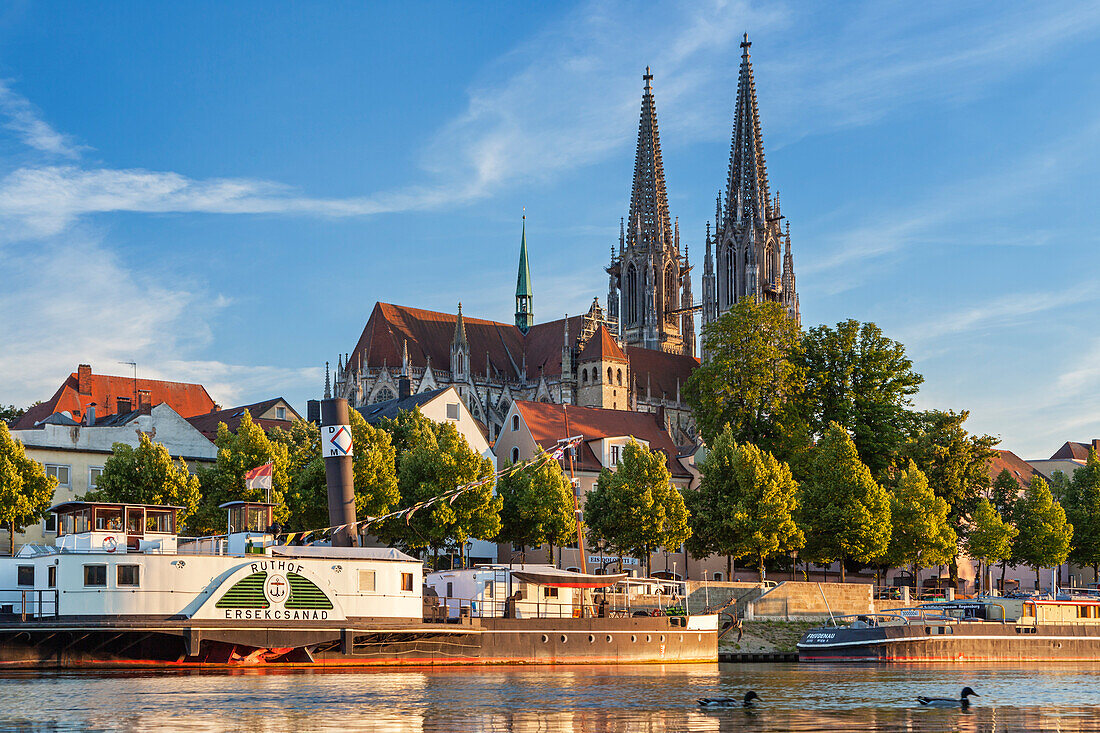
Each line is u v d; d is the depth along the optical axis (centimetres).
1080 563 13362
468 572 7569
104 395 14175
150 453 8438
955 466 12319
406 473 9531
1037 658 9262
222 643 6397
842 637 8806
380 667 6744
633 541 9688
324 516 8962
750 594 9906
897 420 12656
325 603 6588
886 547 10838
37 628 6112
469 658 7075
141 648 6294
